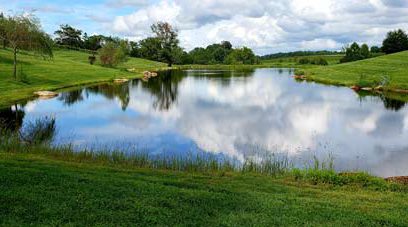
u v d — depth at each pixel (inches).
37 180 519.8
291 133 1144.8
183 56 6628.9
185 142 1029.8
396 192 567.8
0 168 566.6
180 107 1680.6
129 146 968.3
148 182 550.3
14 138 848.3
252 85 2733.8
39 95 1865.2
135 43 6127.0
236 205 466.9
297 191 552.1
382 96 2039.9
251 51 7032.5
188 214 432.1
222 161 830.5
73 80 2564.0
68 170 594.2
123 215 421.4
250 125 1269.7
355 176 617.9
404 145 994.1
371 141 1042.7
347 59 4921.3
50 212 418.9
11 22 2031.3
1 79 2037.4
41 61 3085.6
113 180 542.3
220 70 5128.0
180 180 584.4
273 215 438.9
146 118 1391.5
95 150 847.1
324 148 970.1
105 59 3917.3
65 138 1046.4
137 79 3235.7
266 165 713.6
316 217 436.1
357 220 429.4
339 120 1355.8
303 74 3560.5
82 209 431.8
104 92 2188.7
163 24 5871.1
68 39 6131.9
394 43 4854.8
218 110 1593.3
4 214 411.5
